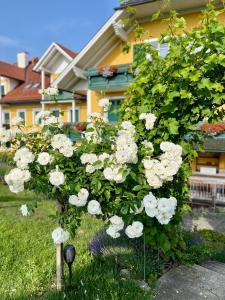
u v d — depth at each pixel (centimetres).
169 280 301
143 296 272
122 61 1205
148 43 348
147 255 343
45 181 269
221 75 296
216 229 598
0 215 605
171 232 333
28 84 2164
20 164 256
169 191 318
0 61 2228
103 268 343
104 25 1123
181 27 322
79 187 259
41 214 612
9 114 2081
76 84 1320
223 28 278
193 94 298
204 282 297
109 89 1214
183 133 326
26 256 393
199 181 820
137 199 260
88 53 1205
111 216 274
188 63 293
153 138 325
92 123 334
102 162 260
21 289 305
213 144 933
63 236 261
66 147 267
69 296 279
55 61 1697
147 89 331
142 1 966
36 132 303
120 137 270
